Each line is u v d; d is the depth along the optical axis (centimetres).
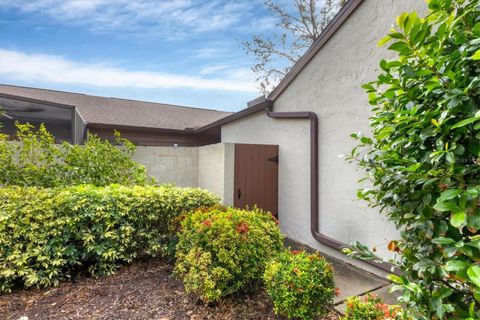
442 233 124
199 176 721
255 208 416
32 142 497
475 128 115
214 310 293
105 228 385
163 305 302
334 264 431
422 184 139
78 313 285
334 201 458
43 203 360
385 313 217
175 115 1261
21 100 920
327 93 475
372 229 393
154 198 421
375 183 175
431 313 125
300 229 533
